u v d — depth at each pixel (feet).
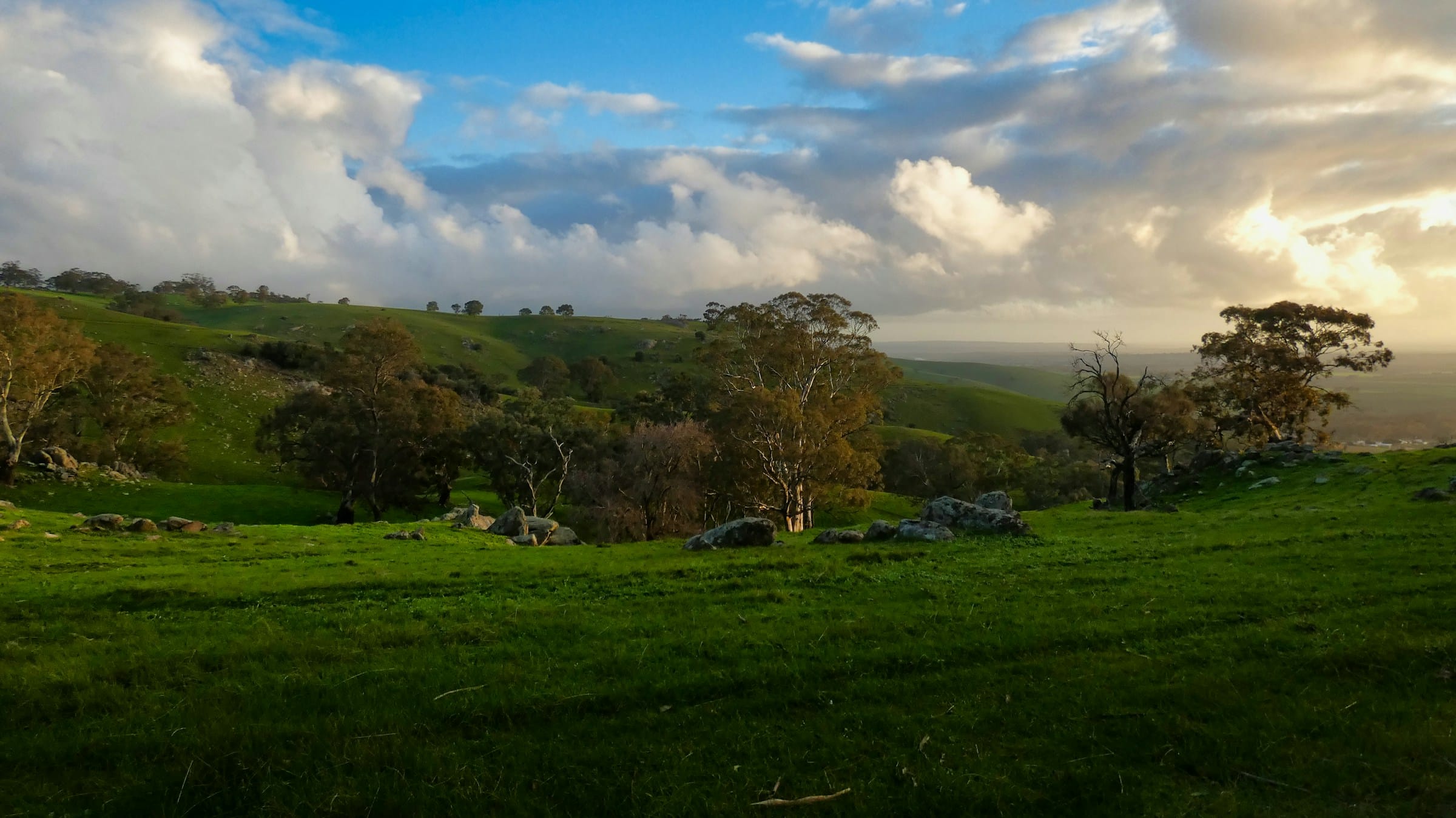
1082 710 27.30
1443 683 28.37
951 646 34.83
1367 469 134.92
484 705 28.84
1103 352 160.56
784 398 166.81
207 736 26.20
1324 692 27.89
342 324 654.94
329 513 216.95
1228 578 50.62
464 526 129.90
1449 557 54.75
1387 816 20.18
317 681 32.22
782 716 27.81
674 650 35.99
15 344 186.09
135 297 563.89
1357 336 204.23
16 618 46.65
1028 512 136.05
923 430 442.09
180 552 83.56
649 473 174.91
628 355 651.25
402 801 22.00
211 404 324.19
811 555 67.72
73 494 191.21
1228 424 221.66
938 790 22.06
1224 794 21.47
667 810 21.44
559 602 49.78
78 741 26.30
